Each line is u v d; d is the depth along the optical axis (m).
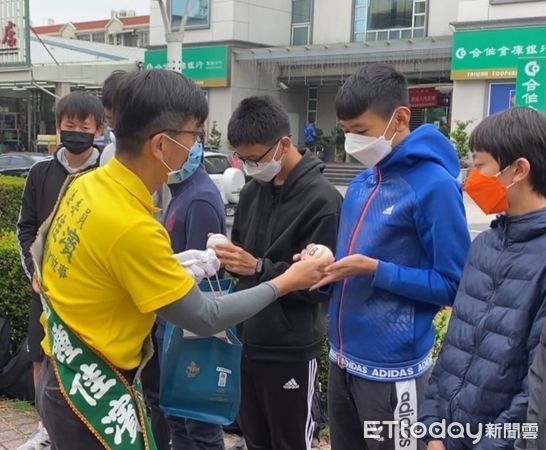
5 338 4.13
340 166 23.20
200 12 24.33
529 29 17.75
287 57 23.06
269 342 2.57
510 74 18.14
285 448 2.66
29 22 20.45
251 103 2.55
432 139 2.26
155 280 1.69
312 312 2.61
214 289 2.53
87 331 1.74
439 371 2.07
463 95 19.12
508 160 1.90
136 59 27.84
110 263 1.68
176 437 2.86
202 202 2.76
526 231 1.89
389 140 2.24
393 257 2.24
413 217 2.20
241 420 2.80
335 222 2.52
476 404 1.91
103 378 1.76
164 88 1.71
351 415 2.45
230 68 23.94
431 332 2.30
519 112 1.94
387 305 2.23
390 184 2.27
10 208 8.52
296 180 2.58
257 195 2.76
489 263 1.97
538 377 1.71
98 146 3.53
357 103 2.21
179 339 2.46
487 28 18.41
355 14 23.98
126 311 1.76
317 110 26.09
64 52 27.38
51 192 3.45
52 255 1.80
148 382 3.04
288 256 2.56
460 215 2.18
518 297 1.86
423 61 21.48
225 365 2.48
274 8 24.88
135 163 1.75
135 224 1.68
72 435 1.78
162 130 1.72
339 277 2.16
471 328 1.97
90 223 1.70
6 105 30.72
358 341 2.29
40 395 1.88
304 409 2.64
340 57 22.28
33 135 30.50
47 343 1.86
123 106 1.72
